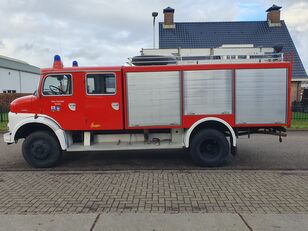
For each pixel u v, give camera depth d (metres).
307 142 11.88
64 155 9.66
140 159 9.04
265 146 11.03
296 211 4.97
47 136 8.17
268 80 8.03
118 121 8.20
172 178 6.96
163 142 8.47
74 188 6.31
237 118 8.09
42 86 8.23
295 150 10.27
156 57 8.19
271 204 5.31
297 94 29.41
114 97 8.15
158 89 8.08
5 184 6.68
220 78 8.02
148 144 8.35
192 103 8.08
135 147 8.22
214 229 4.30
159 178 6.96
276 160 8.82
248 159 8.96
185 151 10.05
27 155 8.21
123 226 4.41
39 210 5.11
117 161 8.83
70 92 8.19
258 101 8.06
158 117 8.14
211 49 9.80
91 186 6.42
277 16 33.88
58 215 4.83
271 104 8.06
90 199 5.63
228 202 5.42
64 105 8.21
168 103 8.09
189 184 6.49
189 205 5.28
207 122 8.20
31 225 4.49
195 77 8.03
